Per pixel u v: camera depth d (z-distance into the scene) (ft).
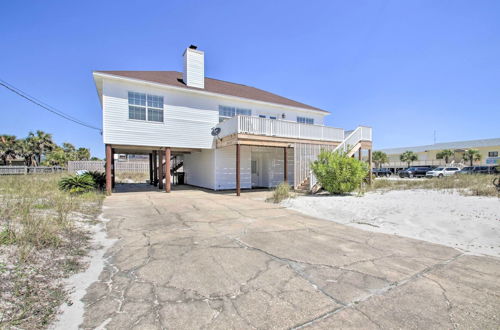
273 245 13.28
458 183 41.34
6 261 9.31
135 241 13.91
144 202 28.60
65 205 20.29
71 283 8.73
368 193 35.17
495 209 20.79
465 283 8.87
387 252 12.26
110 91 35.04
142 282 8.90
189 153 56.29
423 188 39.14
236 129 35.86
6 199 21.40
